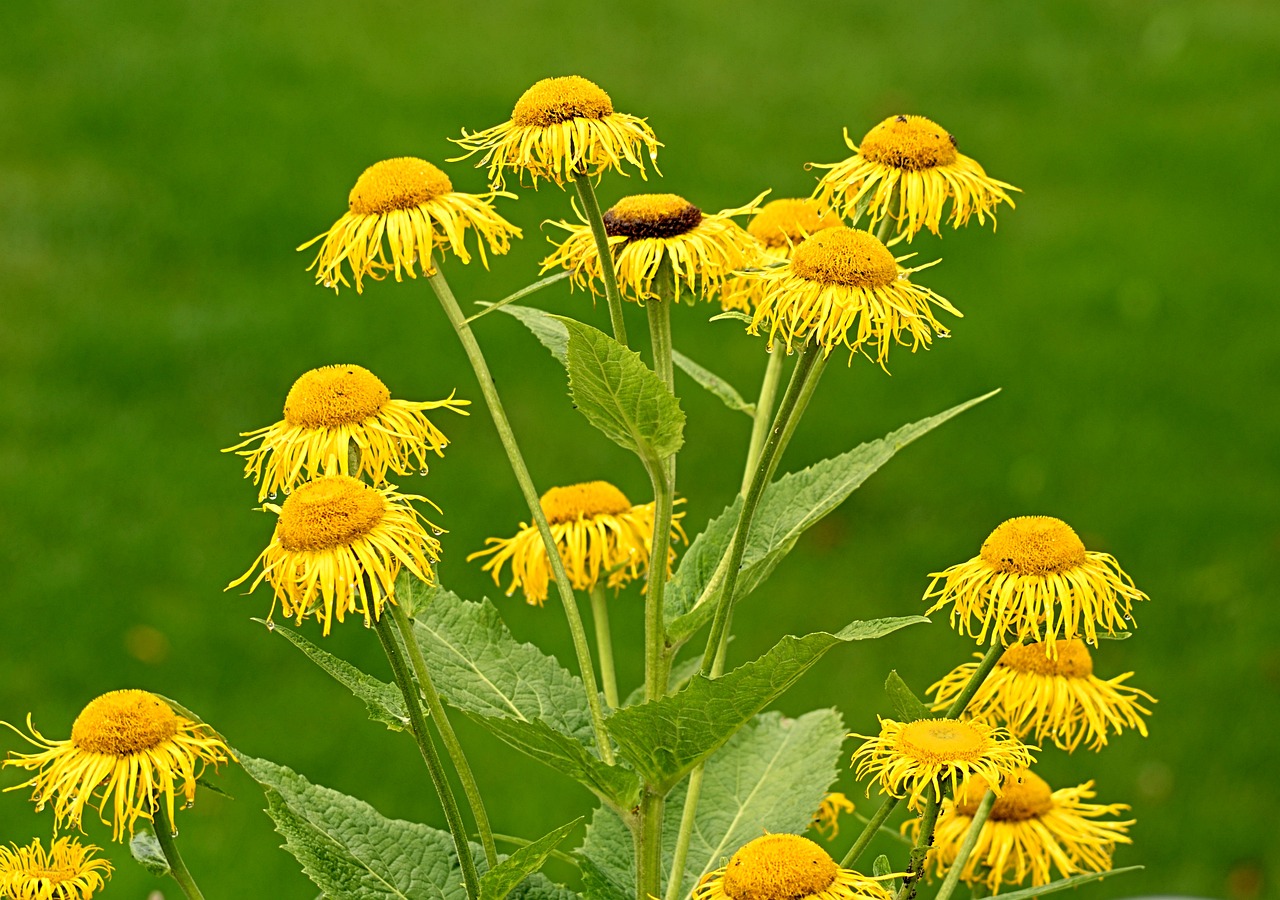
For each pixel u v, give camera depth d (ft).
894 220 10.09
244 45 46.62
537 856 8.05
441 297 9.70
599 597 11.80
